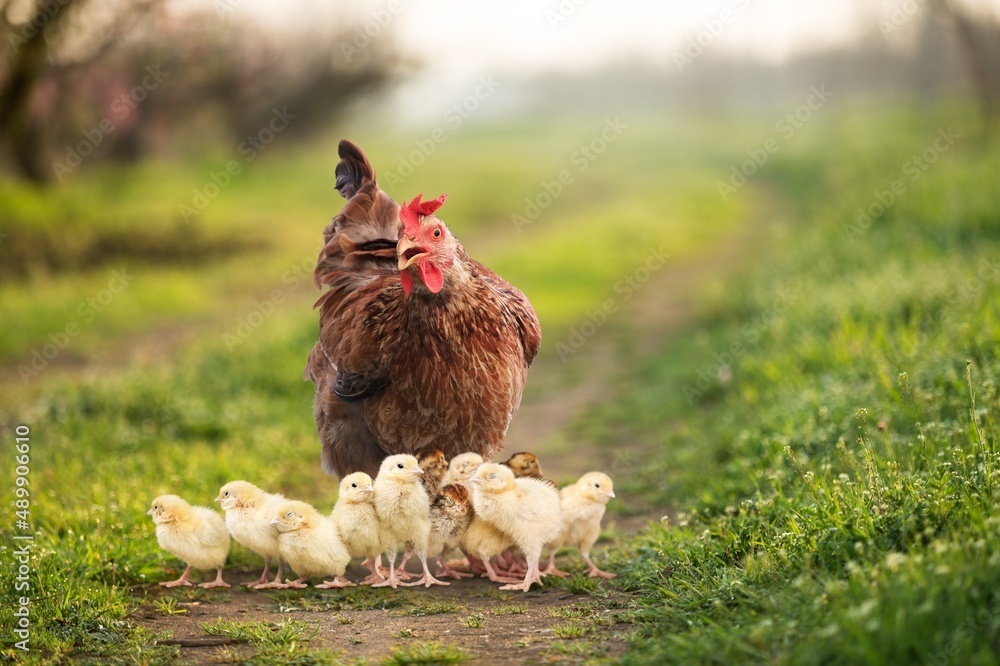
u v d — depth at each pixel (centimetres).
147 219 2319
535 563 580
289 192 2938
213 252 2184
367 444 616
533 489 586
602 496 599
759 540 537
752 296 1505
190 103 2809
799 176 3200
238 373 1194
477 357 576
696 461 834
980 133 2325
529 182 3450
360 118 3594
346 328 591
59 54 2083
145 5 2020
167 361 1309
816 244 1670
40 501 699
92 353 1420
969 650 335
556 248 2288
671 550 568
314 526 575
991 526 419
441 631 497
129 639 480
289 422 1020
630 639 454
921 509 475
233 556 652
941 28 2758
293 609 545
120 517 666
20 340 1439
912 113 3412
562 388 1289
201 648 475
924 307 1012
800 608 412
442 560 628
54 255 1980
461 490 598
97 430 940
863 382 824
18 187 2323
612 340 1572
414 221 558
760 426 810
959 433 603
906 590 370
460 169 3559
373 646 476
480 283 595
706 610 467
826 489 532
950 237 1381
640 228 2561
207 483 784
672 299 1886
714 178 3491
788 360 997
